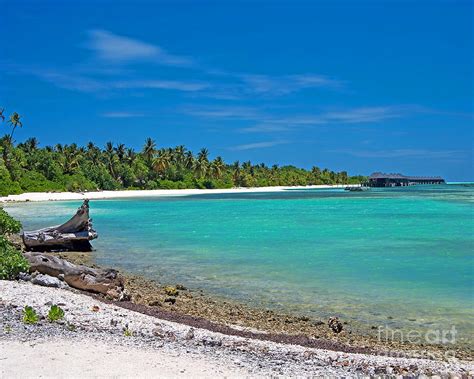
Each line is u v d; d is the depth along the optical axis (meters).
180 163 155.50
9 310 10.59
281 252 26.33
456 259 23.75
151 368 7.66
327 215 53.94
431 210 61.72
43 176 110.56
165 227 41.06
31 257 16.16
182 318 13.15
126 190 128.62
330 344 11.30
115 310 12.49
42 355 7.97
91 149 140.62
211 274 20.34
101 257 25.22
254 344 10.25
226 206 73.06
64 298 12.70
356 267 21.66
